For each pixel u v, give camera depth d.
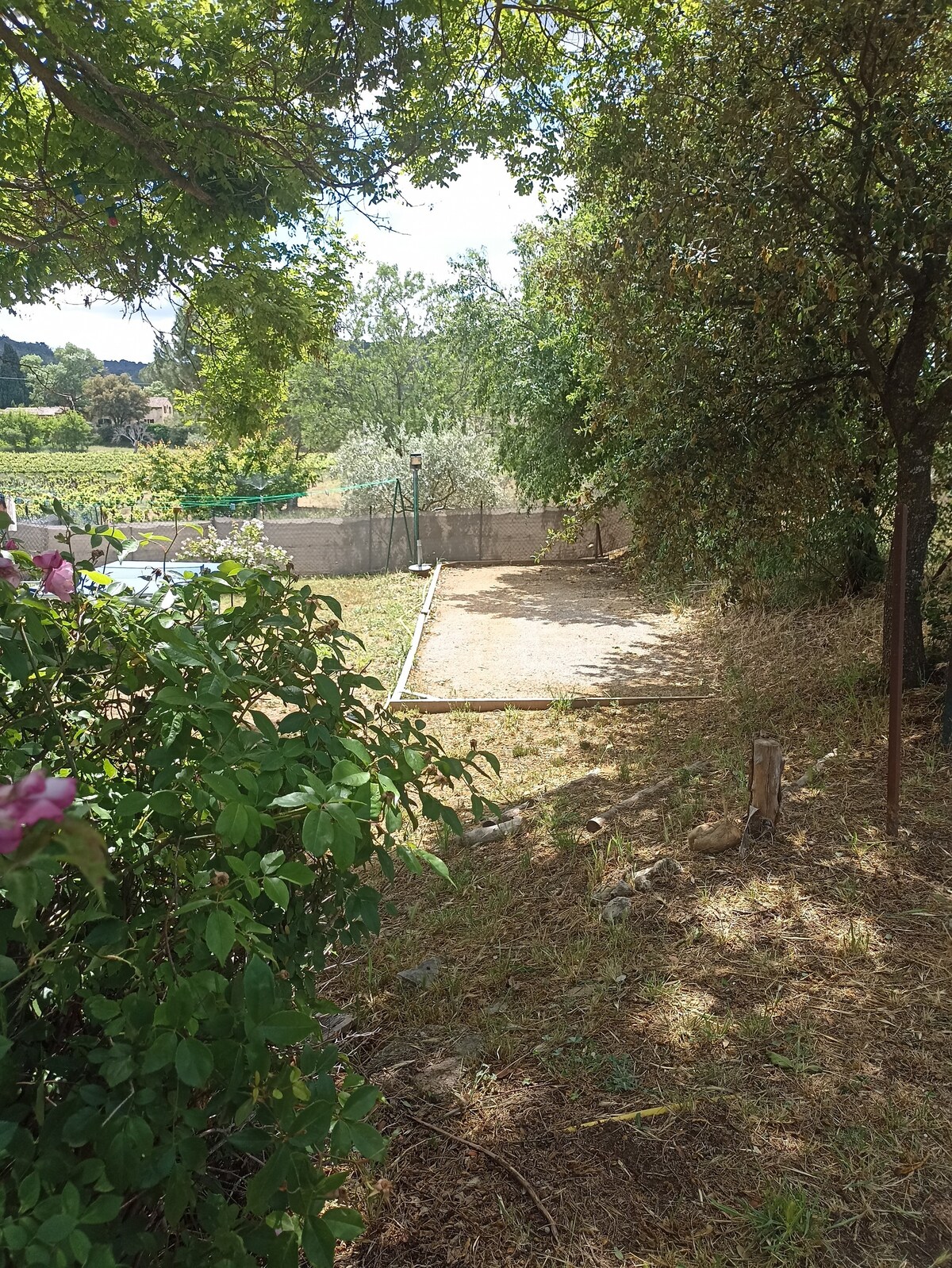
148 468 25.17
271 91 6.00
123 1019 1.54
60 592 2.06
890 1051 3.06
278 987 1.93
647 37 6.41
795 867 4.38
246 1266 1.48
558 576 17.08
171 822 1.90
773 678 8.05
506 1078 3.09
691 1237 2.38
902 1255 2.29
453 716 8.27
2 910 1.61
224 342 8.18
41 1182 1.38
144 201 6.09
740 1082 2.96
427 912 4.46
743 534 6.86
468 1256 2.37
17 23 4.81
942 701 6.30
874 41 5.55
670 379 6.64
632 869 4.57
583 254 7.54
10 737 1.95
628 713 7.95
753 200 5.54
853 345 6.54
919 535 6.59
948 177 5.52
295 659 2.24
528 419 16.59
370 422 41.59
